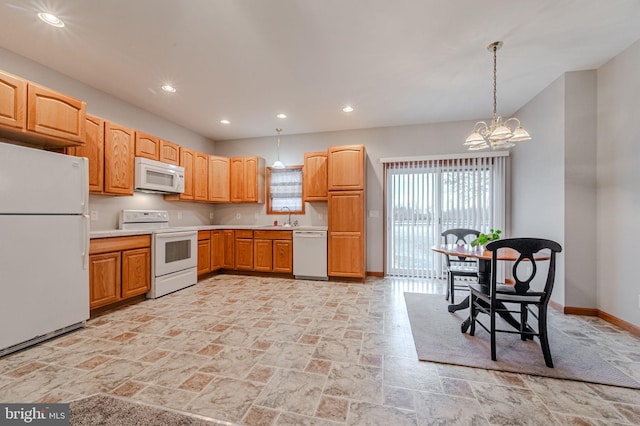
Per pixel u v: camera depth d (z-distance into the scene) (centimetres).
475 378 167
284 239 430
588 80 271
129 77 285
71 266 227
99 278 263
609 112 255
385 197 446
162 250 333
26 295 198
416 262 434
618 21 201
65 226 223
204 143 502
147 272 319
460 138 420
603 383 162
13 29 209
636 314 229
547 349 180
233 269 455
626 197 238
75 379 164
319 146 479
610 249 254
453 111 382
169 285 344
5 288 188
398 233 441
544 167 314
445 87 309
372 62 257
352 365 181
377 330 238
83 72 274
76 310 231
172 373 171
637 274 228
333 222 408
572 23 203
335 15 194
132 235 300
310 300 320
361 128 459
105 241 270
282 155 497
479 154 405
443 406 142
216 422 130
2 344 186
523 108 363
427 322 255
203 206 498
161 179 359
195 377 167
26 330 198
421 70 272
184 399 146
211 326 245
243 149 516
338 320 260
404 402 145
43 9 187
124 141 313
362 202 399
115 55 245
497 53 243
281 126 448
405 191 439
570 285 276
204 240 416
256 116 400
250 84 302
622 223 242
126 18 197
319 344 211
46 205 210
